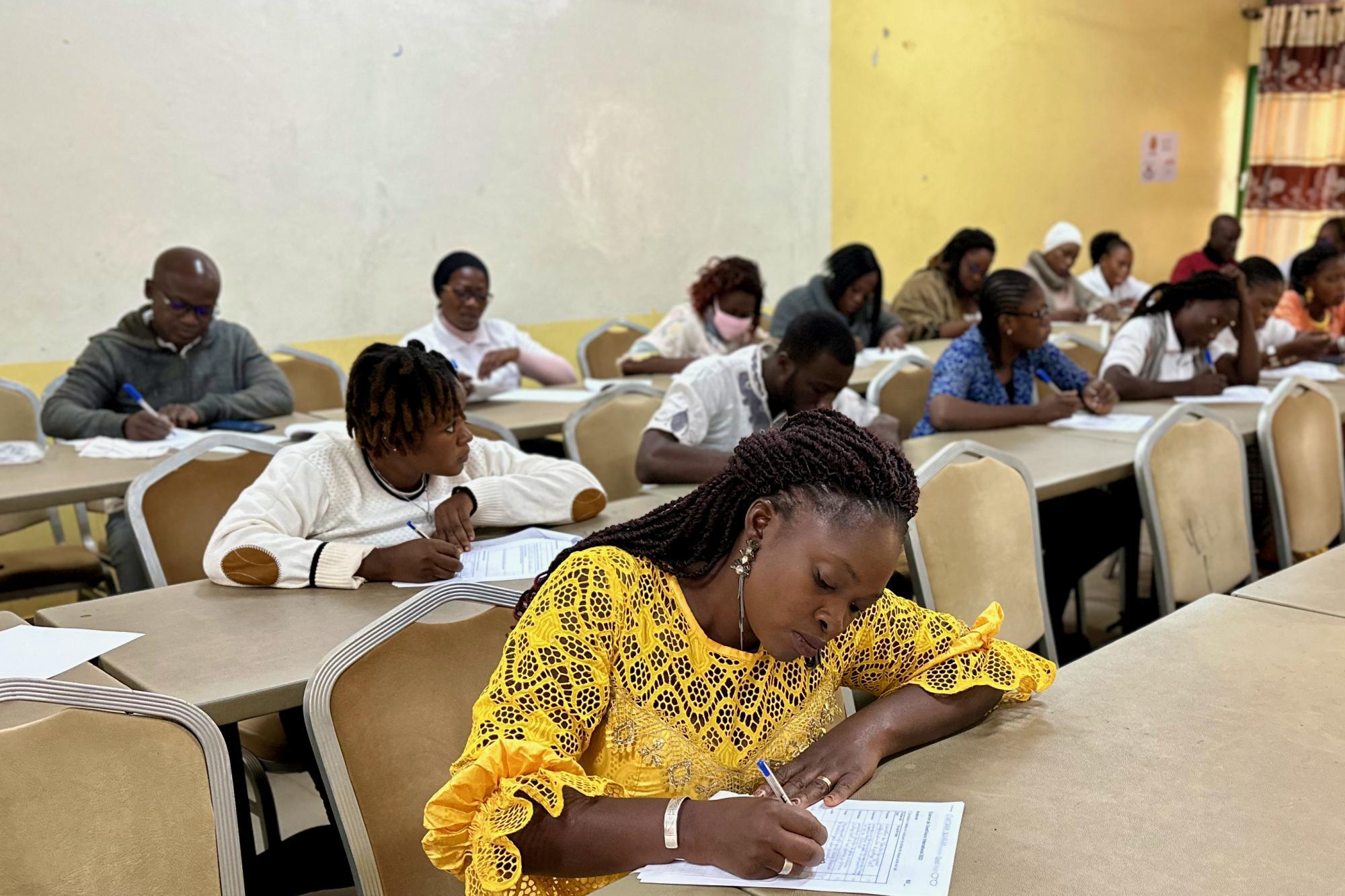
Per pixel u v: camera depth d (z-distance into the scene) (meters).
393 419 1.79
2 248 3.66
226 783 1.12
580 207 5.17
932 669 1.23
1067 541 2.87
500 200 4.90
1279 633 1.48
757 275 4.35
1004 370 3.24
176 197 4.01
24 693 1.00
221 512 2.20
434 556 1.75
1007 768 1.12
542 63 4.94
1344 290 4.59
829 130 6.11
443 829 0.96
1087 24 7.54
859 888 0.92
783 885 0.93
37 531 3.81
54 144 3.72
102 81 3.80
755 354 2.55
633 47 5.24
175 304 3.12
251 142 4.17
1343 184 8.38
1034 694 1.30
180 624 1.61
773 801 0.95
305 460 1.85
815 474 0.99
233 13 4.06
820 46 5.97
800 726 1.14
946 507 1.99
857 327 5.00
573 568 1.07
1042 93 7.34
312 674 1.27
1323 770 1.10
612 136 5.23
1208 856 0.95
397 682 1.30
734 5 5.57
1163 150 8.37
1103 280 6.77
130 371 3.18
